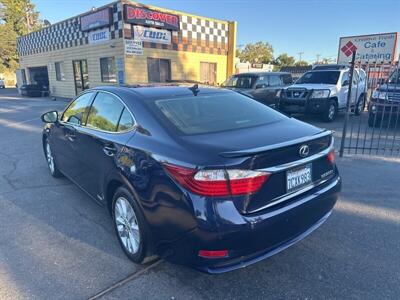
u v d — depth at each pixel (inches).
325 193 102.2
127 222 108.4
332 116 406.0
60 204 158.2
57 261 110.5
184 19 657.0
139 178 96.5
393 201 157.9
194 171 80.9
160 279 100.7
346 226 133.1
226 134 97.2
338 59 901.2
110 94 129.4
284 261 109.4
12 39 1822.1
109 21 578.2
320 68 482.9
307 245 119.0
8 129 381.4
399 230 129.9
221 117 111.3
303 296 92.7
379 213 144.9
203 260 82.8
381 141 295.1
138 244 103.4
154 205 91.5
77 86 759.7
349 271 103.8
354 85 443.8
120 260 110.8
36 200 163.3
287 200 91.1
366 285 97.0
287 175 90.6
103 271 104.9
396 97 319.0
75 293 94.7
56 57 810.8
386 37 805.9
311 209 97.1
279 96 424.2
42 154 257.1
